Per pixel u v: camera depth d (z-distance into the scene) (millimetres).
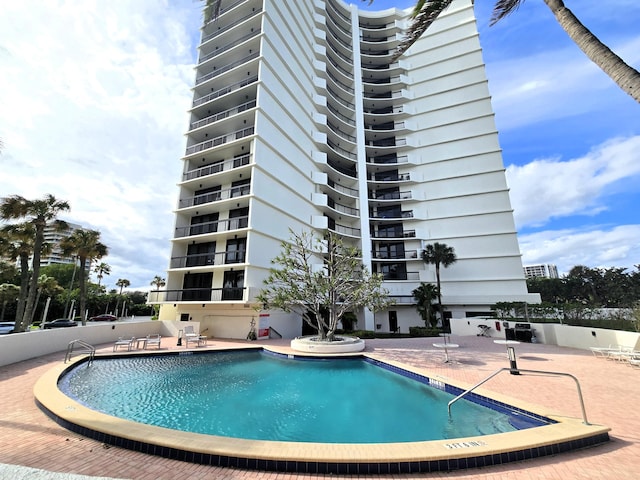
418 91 34250
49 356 10758
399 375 9320
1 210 17938
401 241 30531
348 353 11992
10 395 6277
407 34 6324
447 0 5734
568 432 4203
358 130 31531
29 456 3656
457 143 31266
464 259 28375
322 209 26281
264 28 20500
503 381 7492
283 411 6344
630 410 5395
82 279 25281
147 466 3500
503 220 28031
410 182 31453
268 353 13211
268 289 15945
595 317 15297
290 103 23047
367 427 5480
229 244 19484
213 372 9789
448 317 27281
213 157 21547
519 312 19938
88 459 3627
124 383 8266
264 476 3357
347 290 15094
